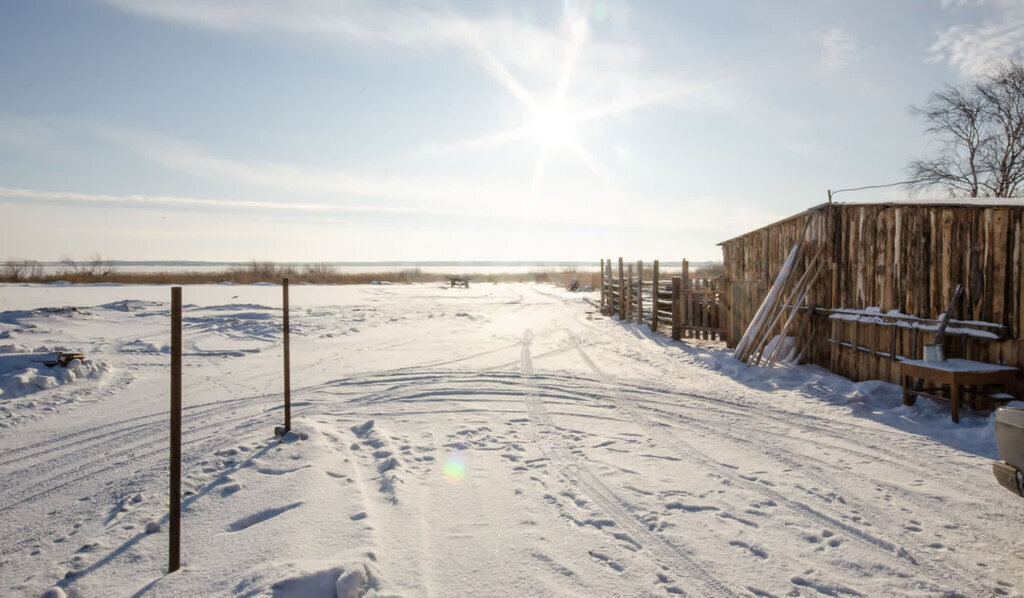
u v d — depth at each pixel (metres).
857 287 8.91
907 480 4.78
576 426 6.51
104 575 3.28
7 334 12.59
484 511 4.11
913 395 7.10
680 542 3.67
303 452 5.30
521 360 11.05
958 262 7.00
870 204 8.34
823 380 8.74
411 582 3.11
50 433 6.27
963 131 23.11
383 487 4.55
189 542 3.67
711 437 6.07
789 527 3.90
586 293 34.22
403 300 27.02
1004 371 6.27
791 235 10.73
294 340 13.64
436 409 7.31
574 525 3.91
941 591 3.12
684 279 14.33
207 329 15.05
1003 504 4.28
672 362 10.93
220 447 5.65
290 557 3.33
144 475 4.95
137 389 8.49
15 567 3.44
